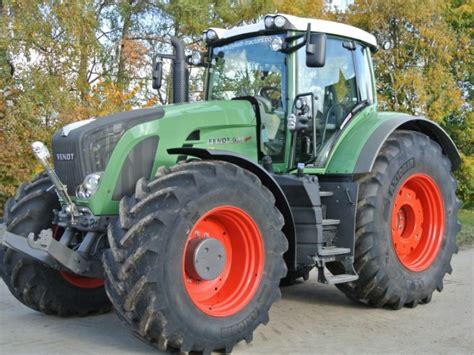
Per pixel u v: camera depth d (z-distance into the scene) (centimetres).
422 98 1390
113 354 433
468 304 580
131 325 405
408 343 455
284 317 534
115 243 404
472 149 1636
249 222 443
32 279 515
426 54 1464
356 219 541
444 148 646
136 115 471
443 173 611
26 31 1098
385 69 1446
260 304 445
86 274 448
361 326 504
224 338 423
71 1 1127
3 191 1067
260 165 509
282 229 493
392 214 559
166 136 477
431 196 603
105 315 553
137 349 445
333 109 573
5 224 492
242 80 569
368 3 1451
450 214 614
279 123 538
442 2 1462
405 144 576
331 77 575
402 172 566
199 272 422
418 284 566
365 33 618
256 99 536
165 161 475
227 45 586
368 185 547
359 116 594
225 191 429
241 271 450
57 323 521
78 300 538
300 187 493
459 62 1588
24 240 455
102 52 1205
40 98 1095
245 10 1397
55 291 525
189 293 411
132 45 1267
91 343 461
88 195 453
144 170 468
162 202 407
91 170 456
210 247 429
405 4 1398
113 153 457
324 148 562
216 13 1424
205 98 596
